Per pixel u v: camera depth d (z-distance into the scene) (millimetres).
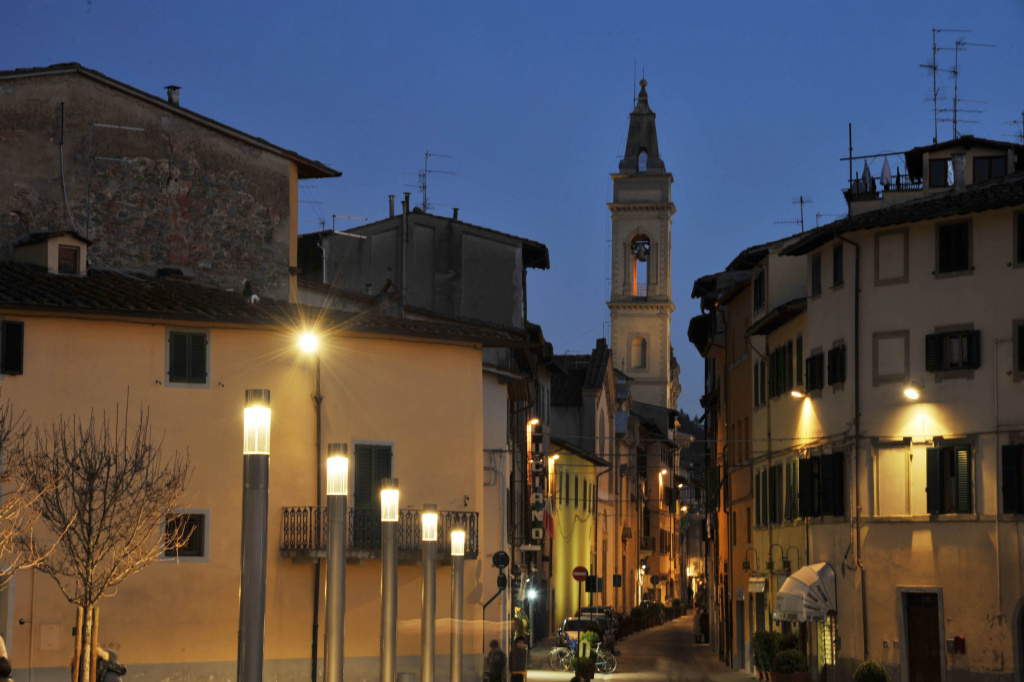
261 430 14016
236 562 32844
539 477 59938
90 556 25422
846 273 42719
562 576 74375
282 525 33562
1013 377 38500
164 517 30344
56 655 30594
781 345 49000
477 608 36094
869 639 40562
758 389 52781
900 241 41281
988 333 39156
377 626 34594
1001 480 38312
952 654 38562
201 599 32344
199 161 40219
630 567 103500
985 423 38906
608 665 51625
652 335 127125
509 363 51812
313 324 34312
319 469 34156
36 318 31703
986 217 39562
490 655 36125
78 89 38688
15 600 30312
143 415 32438
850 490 41688
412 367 35812
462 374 36438
